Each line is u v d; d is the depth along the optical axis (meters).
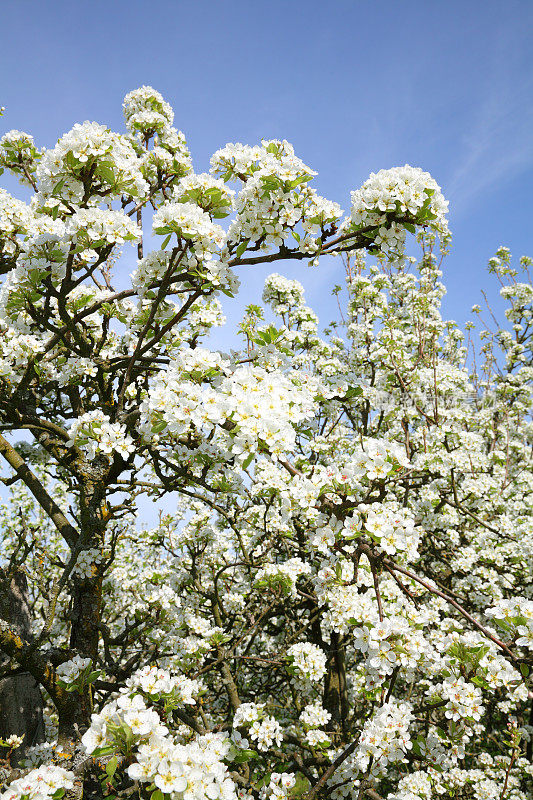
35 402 5.52
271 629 8.38
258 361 4.53
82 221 3.65
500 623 3.24
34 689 5.30
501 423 11.48
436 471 6.80
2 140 5.75
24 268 3.97
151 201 5.88
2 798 2.59
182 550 8.07
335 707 7.45
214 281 3.76
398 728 3.59
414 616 3.79
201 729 5.13
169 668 5.68
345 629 3.88
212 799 2.46
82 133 3.48
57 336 4.73
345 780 4.70
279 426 2.90
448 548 7.73
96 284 6.00
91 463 5.35
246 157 4.01
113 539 4.89
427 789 4.48
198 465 4.62
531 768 5.83
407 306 10.25
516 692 3.47
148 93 6.84
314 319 9.17
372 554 3.09
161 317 4.77
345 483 3.21
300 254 3.91
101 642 7.68
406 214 3.55
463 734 3.99
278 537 6.70
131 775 2.36
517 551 7.46
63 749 4.21
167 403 3.15
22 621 5.34
